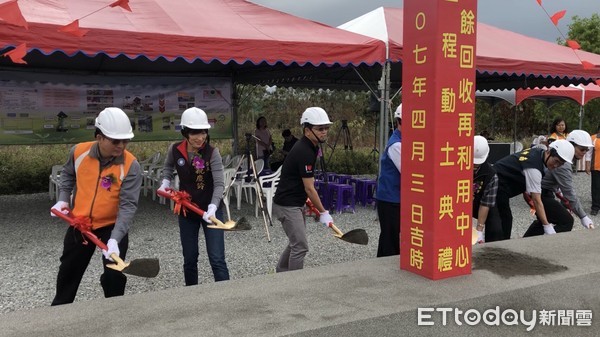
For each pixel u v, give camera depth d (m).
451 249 2.84
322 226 7.18
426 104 2.74
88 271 5.00
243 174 8.28
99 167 3.04
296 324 2.17
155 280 4.71
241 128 17.95
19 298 4.27
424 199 2.81
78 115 9.48
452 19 2.68
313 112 3.70
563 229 4.78
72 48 5.59
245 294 2.56
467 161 2.84
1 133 8.83
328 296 2.53
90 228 3.03
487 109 21.77
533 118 21.80
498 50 8.40
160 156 9.81
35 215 8.01
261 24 7.41
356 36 7.37
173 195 3.61
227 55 6.35
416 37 2.77
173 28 6.39
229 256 5.55
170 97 10.22
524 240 3.74
